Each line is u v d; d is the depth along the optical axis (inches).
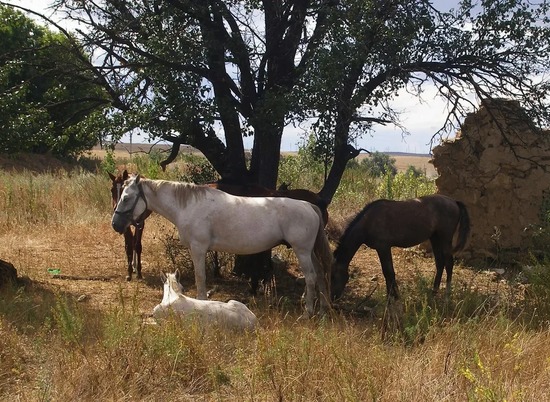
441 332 288.4
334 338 266.7
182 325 272.4
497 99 449.7
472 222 508.4
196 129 433.4
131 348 254.4
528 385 238.5
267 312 331.3
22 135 393.4
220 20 415.5
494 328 289.4
